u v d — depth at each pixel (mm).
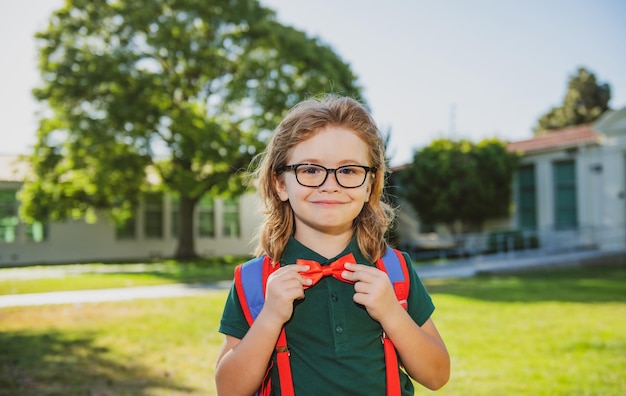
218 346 5387
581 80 41500
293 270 1493
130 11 17250
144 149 17078
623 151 17141
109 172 16844
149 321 6738
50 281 11492
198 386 4102
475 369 4418
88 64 16594
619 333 5758
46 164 17453
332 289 1521
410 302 1661
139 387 4062
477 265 14617
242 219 24969
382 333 1545
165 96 17391
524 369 4402
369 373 1472
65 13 17188
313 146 1530
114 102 16203
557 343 5297
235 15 17672
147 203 21062
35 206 17938
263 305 1574
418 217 18969
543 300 8328
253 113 17312
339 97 1755
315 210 1527
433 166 17703
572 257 15477
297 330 1506
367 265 1623
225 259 20125
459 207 17812
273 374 1532
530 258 15648
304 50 17375
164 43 16953
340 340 1477
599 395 3738
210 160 17156
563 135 20969
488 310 7301
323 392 1453
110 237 21453
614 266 15719
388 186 2395
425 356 1523
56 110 17062
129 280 11688
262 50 17672
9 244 19469
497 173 18156
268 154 1682
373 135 1608
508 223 19656
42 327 6438
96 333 6035
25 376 4359
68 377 4332
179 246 20422
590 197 17797
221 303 8203
